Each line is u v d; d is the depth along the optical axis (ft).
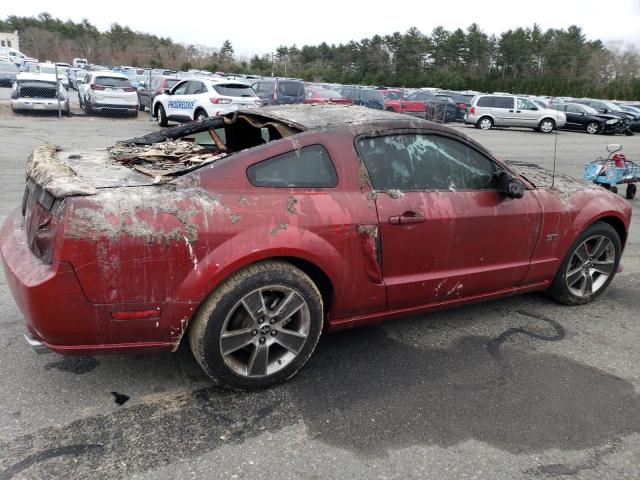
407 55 253.44
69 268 8.07
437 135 11.59
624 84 183.52
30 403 9.31
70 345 8.59
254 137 14.46
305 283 9.75
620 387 10.80
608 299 15.48
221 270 8.83
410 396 10.11
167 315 8.78
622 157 29.73
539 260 13.32
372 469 8.15
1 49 180.75
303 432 8.91
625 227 14.99
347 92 83.05
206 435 8.72
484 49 251.39
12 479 7.58
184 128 14.23
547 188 13.44
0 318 12.33
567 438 9.10
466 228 11.56
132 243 8.30
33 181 9.69
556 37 253.65
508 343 12.46
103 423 8.88
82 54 255.29
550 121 81.61
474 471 8.22
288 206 9.51
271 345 10.03
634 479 8.20
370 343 12.15
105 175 9.46
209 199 8.95
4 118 56.24
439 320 13.56
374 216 10.32
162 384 10.09
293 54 284.61
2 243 9.91
